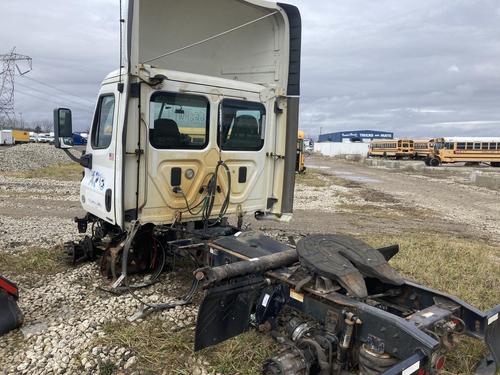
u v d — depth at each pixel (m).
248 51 6.80
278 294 4.04
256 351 4.08
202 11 6.36
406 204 16.64
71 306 5.12
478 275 6.71
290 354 3.37
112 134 5.35
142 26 6.12
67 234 8.58
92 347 4.15
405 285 4.05
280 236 9.56
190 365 3.93
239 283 3.86
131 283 5.77
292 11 6.23
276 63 6.44
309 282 3.71
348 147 87.06
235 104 5.95
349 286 3.42
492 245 9.86
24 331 4.50
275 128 6.47
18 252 7.20
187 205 5.61
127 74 4.95
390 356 3.14
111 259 5.62
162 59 6.46
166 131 5.36
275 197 6.59
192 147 5.60
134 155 5.14
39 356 4.03
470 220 13.55
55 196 14.45
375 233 10.57
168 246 5.86
